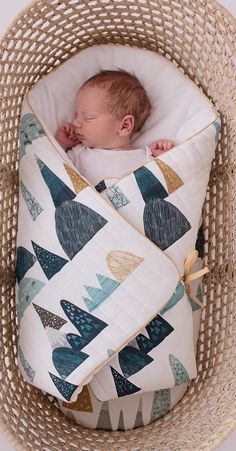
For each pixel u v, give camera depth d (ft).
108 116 5.51
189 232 5.08
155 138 5.67
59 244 4.94
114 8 5.15
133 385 5.08
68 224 4.91
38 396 5.39
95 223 4.85
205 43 5.18
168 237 5.00
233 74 4.96
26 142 5.12
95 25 5.33
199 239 5.55
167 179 5.00
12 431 4.77
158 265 4.88
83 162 5.52
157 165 4.99
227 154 5.25
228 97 5.10
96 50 5.49
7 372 5.16
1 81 4.94
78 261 4.89
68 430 5.29
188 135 5.46
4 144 5.11
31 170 5.08
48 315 4.95
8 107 5.15
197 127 5.39
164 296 4.89
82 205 4.87
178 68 5.57
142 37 5.46
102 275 4.87
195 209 5.11
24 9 4.71
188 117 5.52
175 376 5.15
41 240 4.99
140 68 5.52
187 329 5.16
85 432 5.32
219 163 5.39
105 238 4.85
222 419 4.85
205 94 5.49
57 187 4.95
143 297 4.86
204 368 5.50
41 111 5.48
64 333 4.90
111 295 4.85
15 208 5.38
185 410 5.35
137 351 5.05
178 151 5.04
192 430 5.05
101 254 4.86
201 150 5.08
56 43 5.36
